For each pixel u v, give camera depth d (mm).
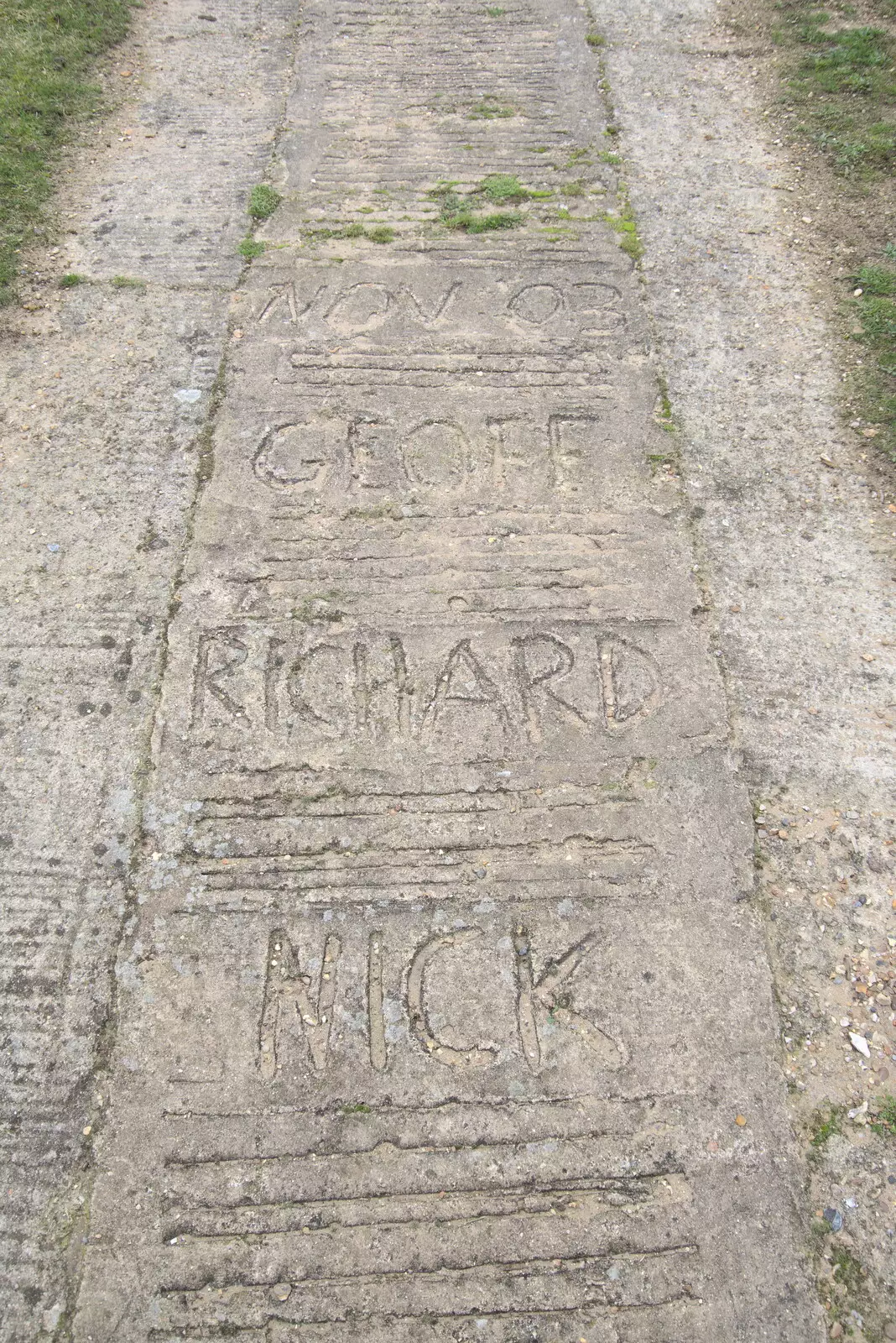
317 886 2918
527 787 3104
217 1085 2617
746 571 3586
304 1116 2582
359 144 5250
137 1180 2498
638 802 3072
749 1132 2561
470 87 5613
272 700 3270
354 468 3877
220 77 5672
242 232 4758
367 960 2809
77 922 2842
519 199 4957
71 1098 2592
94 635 3379
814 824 3023
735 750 3172
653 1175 2516
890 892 2904
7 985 2742
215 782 3094
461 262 4660
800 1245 2416
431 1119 2586
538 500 3799
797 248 4707
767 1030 2697
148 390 4082
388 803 3072
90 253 4621
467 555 3631
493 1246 2428
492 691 3305
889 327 4297
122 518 3680
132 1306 2355
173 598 3479
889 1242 2414
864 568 3582
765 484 3822
